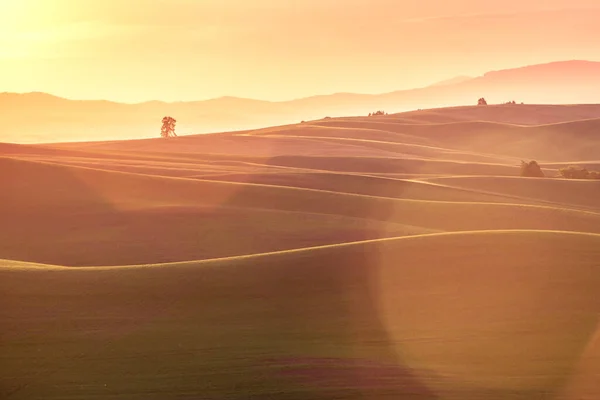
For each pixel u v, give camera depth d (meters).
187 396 50.00
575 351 57.28
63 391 50.88
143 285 72.31
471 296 67.88
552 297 67.00
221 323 63.72
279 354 57.03
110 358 56.31
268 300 68.69
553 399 49.44
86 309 66.25
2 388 51.44
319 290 70.62
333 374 53.28
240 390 50.78
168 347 58.41
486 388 51.06
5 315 64.19
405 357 56.47
